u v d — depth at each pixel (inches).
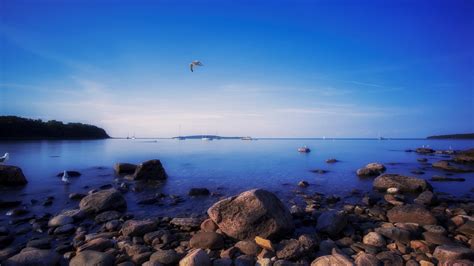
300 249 355.6
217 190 872.9
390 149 3794.3
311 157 2210.9
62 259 355.3
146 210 637.3
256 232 411.5
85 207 581.0
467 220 488.1
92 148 3184.1
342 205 688.4
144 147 3934.5
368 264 321.1
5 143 3636.8
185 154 2481.5
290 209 609.0
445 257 335.0
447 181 1083.3
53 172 1196.5
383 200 740.0
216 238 391.9
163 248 389.7
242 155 2402.8
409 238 407.2
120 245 386.6
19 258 314.7
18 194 779.4
